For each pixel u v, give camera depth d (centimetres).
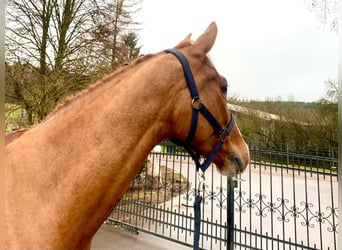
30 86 730
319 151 526
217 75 157
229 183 393
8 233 108
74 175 124
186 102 144
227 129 158
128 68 149
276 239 390
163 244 474
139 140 135
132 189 750
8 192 115
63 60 762
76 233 122
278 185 977
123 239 496
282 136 1262
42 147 129
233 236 399
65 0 827
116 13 872
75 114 136
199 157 161
